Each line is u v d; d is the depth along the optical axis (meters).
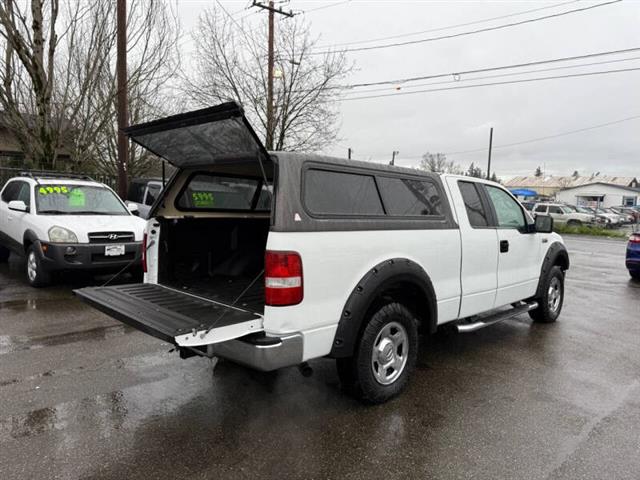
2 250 9.13
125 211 8.26
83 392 3.68
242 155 3.32
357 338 3.36
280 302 2.89
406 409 3.54
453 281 4.18
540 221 5.27
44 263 6.81
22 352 4.51
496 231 4.75
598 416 3.49
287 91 17.83
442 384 4.04
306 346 3.00
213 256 4.50
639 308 7.25
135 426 3.18
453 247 4.13
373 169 3.58
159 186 11.98
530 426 3.31
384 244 3.46
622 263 13.21
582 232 25.38
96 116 11.72
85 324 5.44
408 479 2.68
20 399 3.53
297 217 2.96
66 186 8.02
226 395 3.69
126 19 11.22
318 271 3.03
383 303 3.54
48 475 2.62
